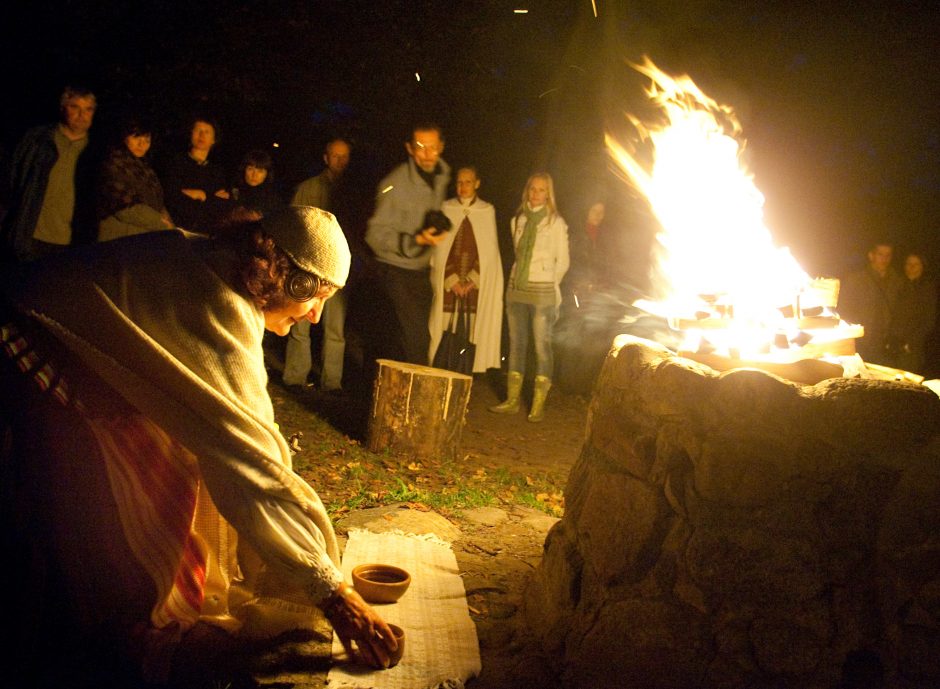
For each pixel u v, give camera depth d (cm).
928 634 233
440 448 535
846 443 244
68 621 269
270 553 258
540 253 663
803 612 246
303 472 487
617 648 271
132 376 260
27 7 725
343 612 262
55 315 258
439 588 348
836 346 313
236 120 828
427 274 632
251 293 269
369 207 637
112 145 544
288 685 271
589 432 325
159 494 274
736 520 256
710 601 257
